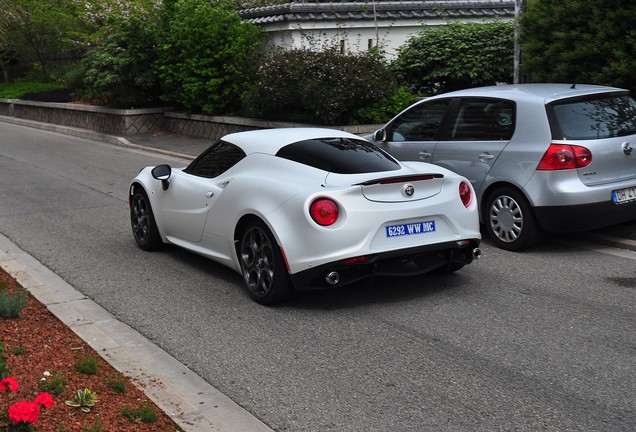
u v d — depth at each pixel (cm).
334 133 755
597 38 1134
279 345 588
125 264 836
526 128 831
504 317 636
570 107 825
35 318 643
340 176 660
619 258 817
